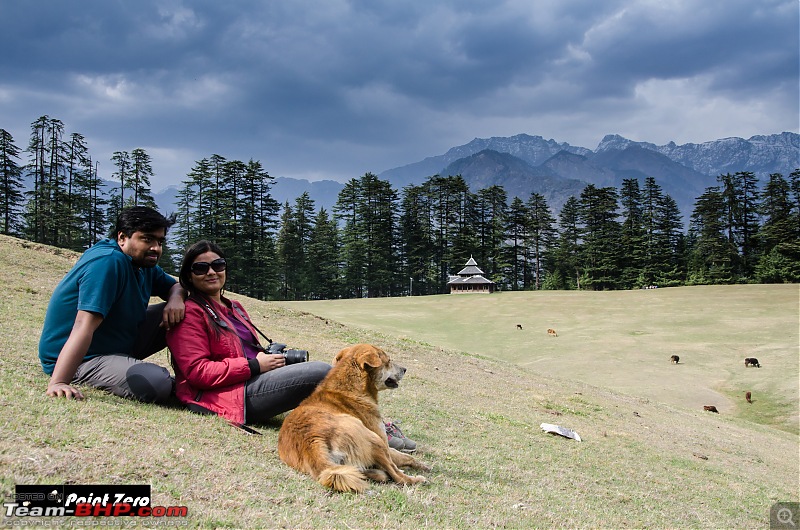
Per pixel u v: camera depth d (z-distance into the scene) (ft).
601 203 295.89
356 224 292.81
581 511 16.51
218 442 14.66
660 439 37.86
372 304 197.16
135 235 16.65
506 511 14.53
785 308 154.30
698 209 290.35
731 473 31.45
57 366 15.31
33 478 10.26
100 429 13.41
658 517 18.39
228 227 240.12
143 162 214.69
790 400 80.18
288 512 11.17
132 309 17.08
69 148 196.13
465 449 22.34
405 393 33.50
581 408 43.34
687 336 130.00
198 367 16.53
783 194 271.69
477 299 208.54
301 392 16.85
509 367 61.72
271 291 243.40
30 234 189.98
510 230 322.55
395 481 14.58
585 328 144.77
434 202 326.24
